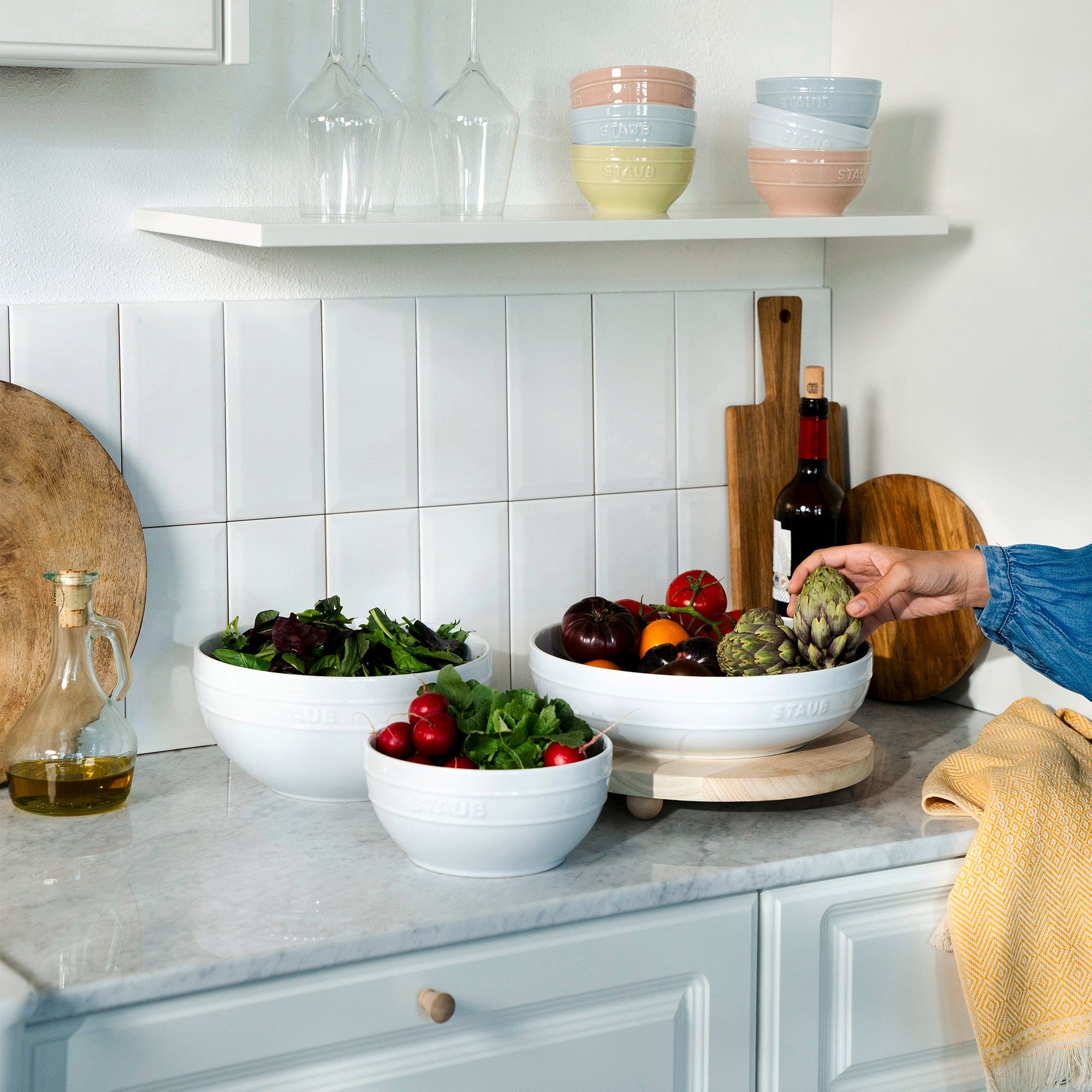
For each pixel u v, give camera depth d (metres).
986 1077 1.23
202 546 1.51
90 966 1.01
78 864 1.21
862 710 1.71
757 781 1.27
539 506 1.69
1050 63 1.51
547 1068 1.17
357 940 1.06
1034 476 1.58
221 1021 1.04
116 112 1.42
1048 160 1.52
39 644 1.40
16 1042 0.95
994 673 1.67
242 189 1.50
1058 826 1.25
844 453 1.88
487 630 1.68
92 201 1.42
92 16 1.15
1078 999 1.23
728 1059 1.24
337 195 1.30
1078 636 1.32
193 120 1.46
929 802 1.34
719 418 1.80
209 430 1.50
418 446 1.61
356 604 1.60
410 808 1.15
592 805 1.17
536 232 1.32
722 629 1.55
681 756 1.33
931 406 1.71
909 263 1.73
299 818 1.33
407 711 1.30
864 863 1.26
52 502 1.40
